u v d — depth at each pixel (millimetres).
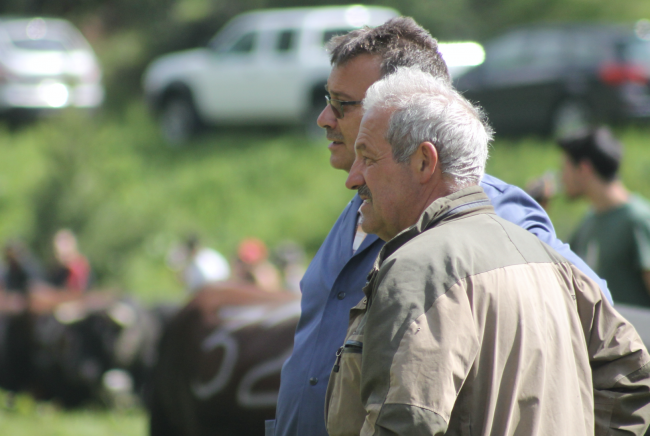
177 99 52031
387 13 51125
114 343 22859
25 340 23891
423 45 7707
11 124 54062
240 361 11359
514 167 36906
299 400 7555
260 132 51625
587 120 39969
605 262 13219
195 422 11992
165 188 44312
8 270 31125
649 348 8133
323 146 46500
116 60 72125
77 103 54500
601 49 40062
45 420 21969
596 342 6387
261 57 49281
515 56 42844
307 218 39656
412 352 5348
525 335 5684
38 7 86250
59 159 40094
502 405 5547
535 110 41250
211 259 29422
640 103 39188
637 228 13000
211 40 70500
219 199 42812
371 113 6344
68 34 57438
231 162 46594
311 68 47969
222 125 52594
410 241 5906
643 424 6391
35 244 38281
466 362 5414
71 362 22875
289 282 27656
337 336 7508
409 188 6203
